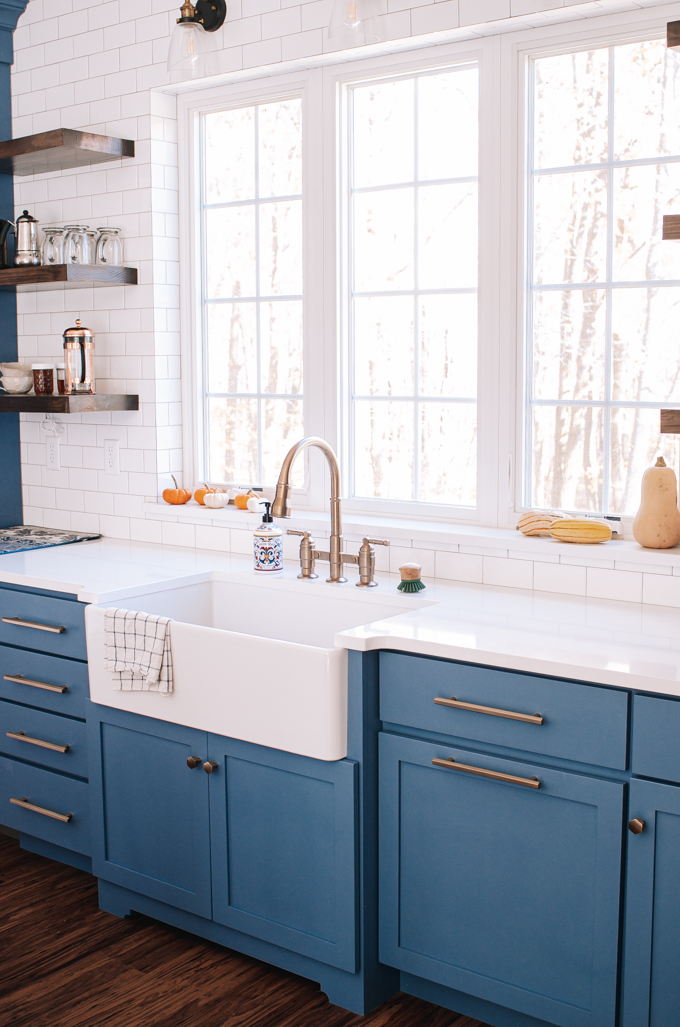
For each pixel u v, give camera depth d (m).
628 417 2.84
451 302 3.13
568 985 2.16
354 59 3.17
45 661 3.12
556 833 2.14
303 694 2.39
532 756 2.16
